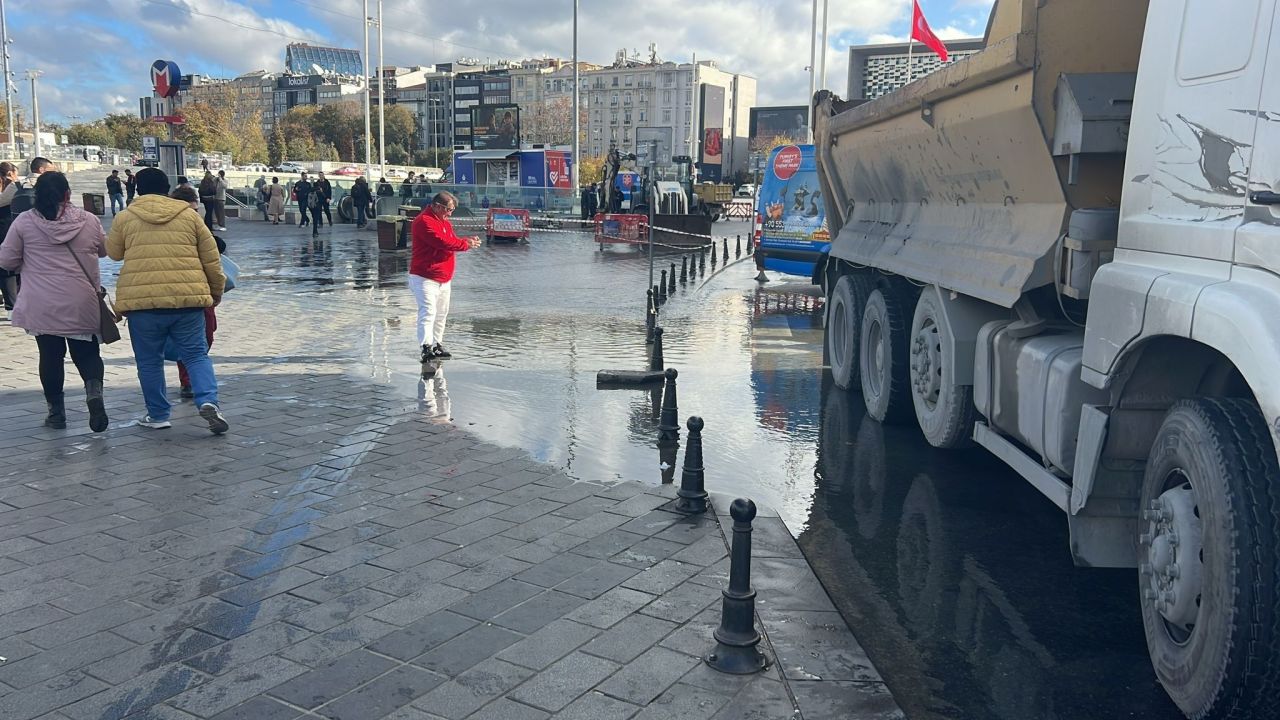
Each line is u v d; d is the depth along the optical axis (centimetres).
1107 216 450
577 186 4678
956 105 604
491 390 901
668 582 448
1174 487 354
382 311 1466
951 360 624
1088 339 412
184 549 481
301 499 562
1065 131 480
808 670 367
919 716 346
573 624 402
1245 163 322
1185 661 329
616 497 579
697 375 1018
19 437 682
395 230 2617
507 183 5075
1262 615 294
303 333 1238
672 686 351
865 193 920
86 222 670
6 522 514
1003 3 528
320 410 795
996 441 545
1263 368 286
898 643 406
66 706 333
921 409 705
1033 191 538
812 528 550
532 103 19225
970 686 370
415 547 489
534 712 333
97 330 680
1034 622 429
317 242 2941
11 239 659
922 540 532
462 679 355
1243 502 301
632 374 961
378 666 364
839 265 1007
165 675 355
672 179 4859
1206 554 315
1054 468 466
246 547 485
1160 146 382
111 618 403
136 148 12519
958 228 668
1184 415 340
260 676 355
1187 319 332
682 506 552
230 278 821
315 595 429
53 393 700
